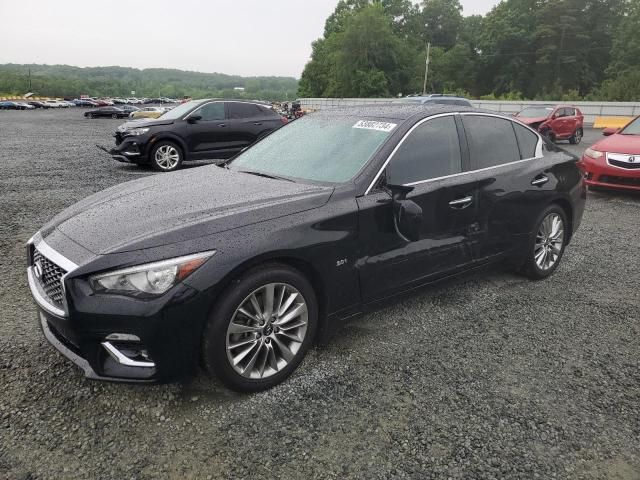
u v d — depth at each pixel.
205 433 2.54
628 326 3.85
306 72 90.75
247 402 2.79
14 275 4.51
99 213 3.04
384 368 3.17
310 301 2.99
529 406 2.82
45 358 3.15
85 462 2.32
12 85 141.00
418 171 3.56
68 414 2.64
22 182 9.14
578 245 5.96
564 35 79.38
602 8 82.50
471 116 4.08
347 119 4.00
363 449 2.45
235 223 2.73
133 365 2.55
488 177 3.98
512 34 81.62
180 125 10.90
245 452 2.41
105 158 13.09
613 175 8.23
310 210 2.99
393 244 3.36
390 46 73.75
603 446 2.52
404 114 3.78
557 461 2.41
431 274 3.65
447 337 3.61
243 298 2.69
